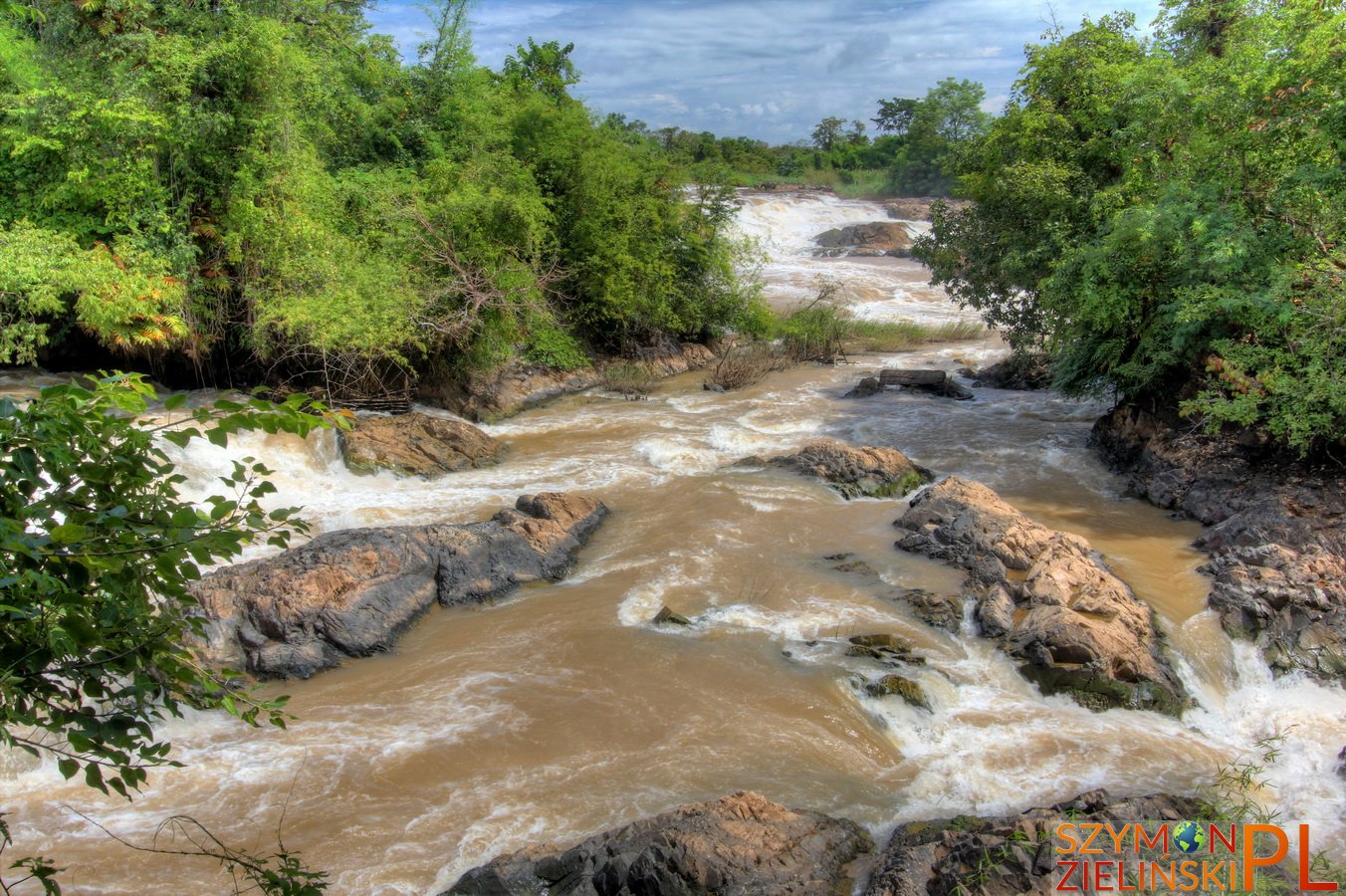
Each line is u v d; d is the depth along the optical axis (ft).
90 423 9.84
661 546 41.68
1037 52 61.46
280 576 34.17
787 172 245.65
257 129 58.03
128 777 9.29
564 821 24.45
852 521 44.16
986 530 39.40
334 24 75.77
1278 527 38.14
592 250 74.79
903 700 29.53
